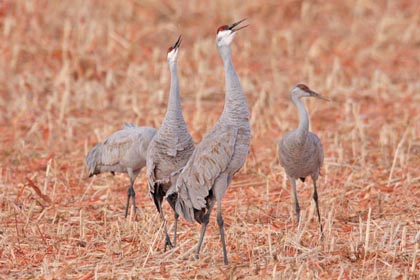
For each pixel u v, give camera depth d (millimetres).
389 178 17594
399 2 33875
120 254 13500
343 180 17984
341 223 15125
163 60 28016
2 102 24094
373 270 12273
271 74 27234
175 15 31812
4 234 14688
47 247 14023
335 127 22047
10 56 26906
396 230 13562
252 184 18047
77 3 30812
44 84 25500
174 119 13547
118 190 18000
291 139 15219
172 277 12289
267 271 12273
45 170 19109
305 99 24344
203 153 12648
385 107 23891
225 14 32000
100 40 28609
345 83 26438
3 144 20953
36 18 29125
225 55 12742
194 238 14266
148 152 13867
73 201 17016
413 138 20484
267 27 31359
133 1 31734
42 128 22094
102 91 25062
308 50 29562
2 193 17203
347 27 31875
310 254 12914
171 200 13555
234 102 12594
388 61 28719
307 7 32375
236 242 13734
